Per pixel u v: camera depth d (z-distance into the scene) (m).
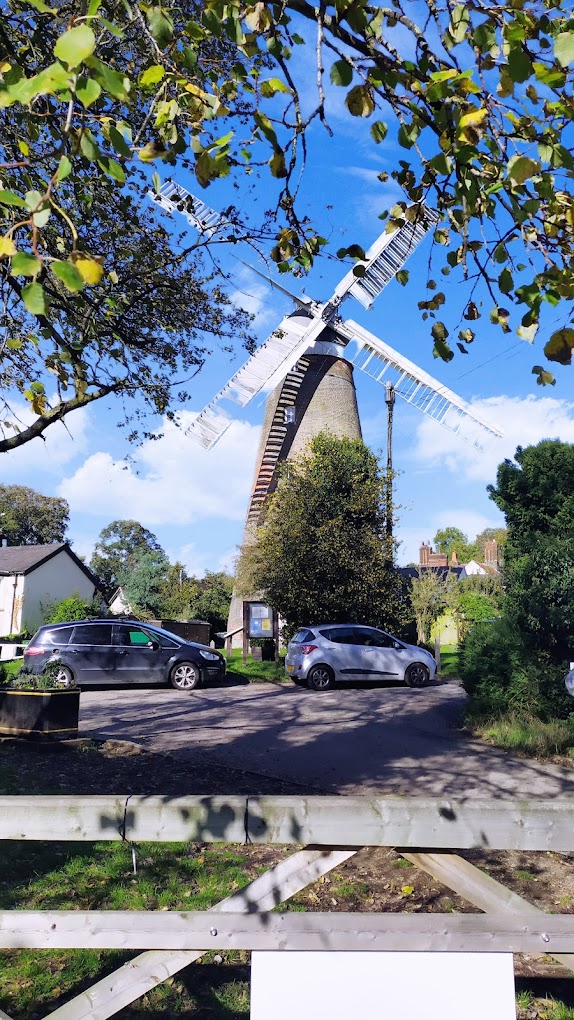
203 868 5.42
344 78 2.63
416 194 3.28
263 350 31.91
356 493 24.59
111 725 12.24
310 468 25.19
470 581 34.81
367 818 2.27
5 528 59.78
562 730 10.05
